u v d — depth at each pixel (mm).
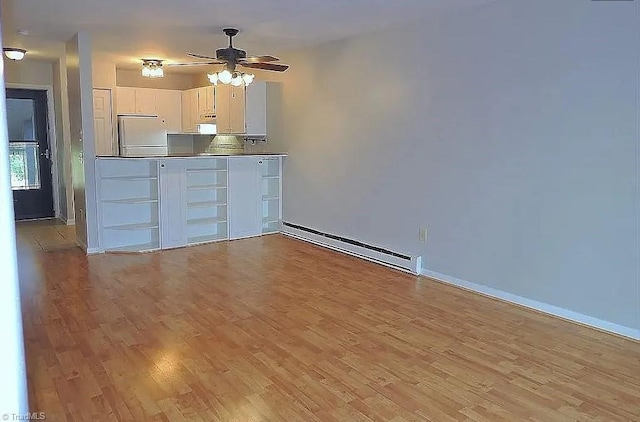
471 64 4199
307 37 5406
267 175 6863
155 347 3215
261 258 5512
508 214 4059
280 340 3348
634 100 3221
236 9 4207
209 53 6395
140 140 7953
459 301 4141
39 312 3799
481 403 2584
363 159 5426
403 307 3998
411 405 2562
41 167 7680
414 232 4922
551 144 3703
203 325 3592
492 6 3988
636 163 3252
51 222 7422
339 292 4363
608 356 3125
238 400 2592
